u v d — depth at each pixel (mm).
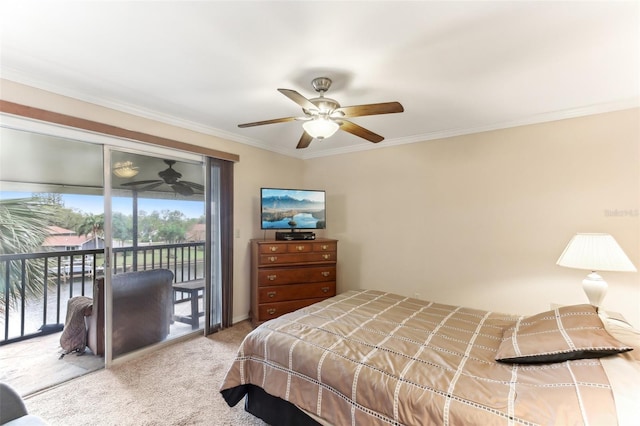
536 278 2826
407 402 1225
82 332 2736
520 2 1336
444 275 3344
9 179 2754
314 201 3764
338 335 1749
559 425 981
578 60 1832
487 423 1053
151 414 1895
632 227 2418
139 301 2746
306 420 1563
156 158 2895
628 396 1003
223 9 1392
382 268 3801
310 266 3564
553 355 1304
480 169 3123
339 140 3783
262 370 1741
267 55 1800
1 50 1751
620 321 1761
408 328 1854
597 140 2553
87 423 1807
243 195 3701
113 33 1587
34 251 2916
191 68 1966
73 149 2945
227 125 3178
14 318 2842
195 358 2668
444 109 2660
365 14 1419
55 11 1399
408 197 3596
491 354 1520
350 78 2080
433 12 1406
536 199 2828
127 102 2541
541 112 2725
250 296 3787
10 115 1987
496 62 1863
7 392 1296
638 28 1511
